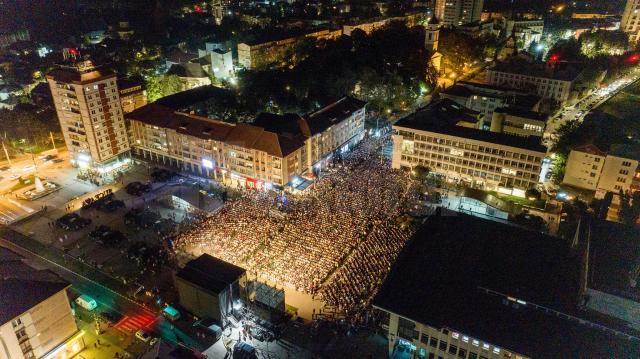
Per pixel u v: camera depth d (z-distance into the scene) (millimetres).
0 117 192500
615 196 145375
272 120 164875
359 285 106625
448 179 165250
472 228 109375
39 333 85938
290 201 143500
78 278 114875
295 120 163250
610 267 87562
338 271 111062
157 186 160875
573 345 75875
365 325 97500
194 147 164875
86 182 165750
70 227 136000
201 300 98062
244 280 102875
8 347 81062
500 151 151875
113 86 165500
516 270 94250
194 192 148250
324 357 90750
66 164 180375
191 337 96500
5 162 181500
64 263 120688
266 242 122250
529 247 101938
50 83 162125
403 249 102375
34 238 132250
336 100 189125
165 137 171250
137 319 101875
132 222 137500
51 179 168125
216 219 134750
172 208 146000
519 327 80250
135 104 192125
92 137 163250
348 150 189875
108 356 92688
